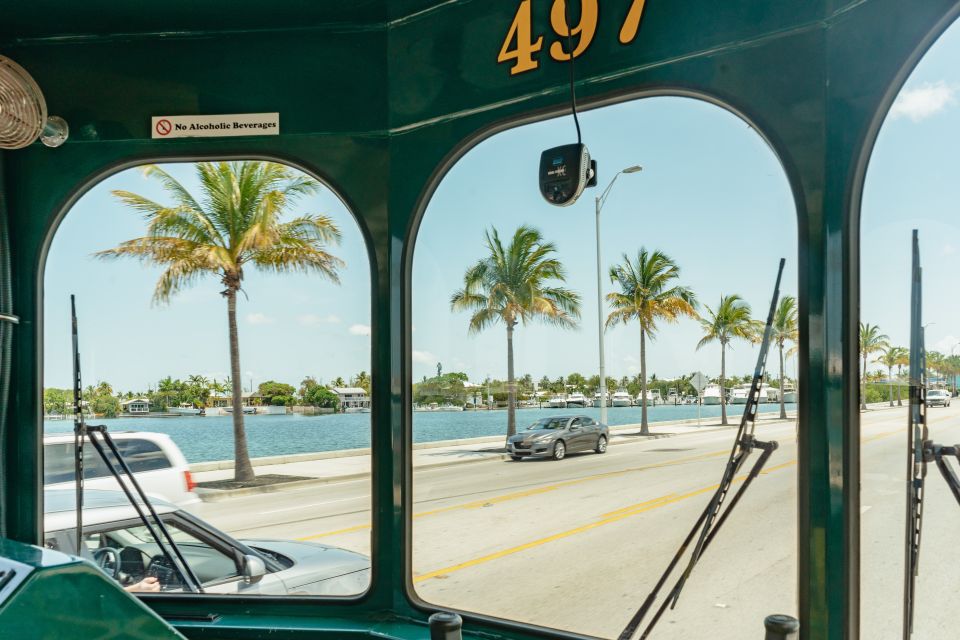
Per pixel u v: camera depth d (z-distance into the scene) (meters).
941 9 1.51
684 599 1.72
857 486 1.58
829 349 1.61
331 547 2.39
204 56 2.30
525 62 2.06
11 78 2.18
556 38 2.02
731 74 1.77
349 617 2.14
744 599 1.67
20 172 2.31
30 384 2.26
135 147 2.30
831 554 1.58
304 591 2.21
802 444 1.63
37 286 2.29
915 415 1.54
